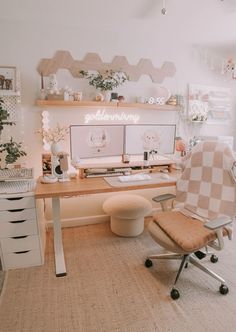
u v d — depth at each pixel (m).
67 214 2.78
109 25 2.39
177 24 2.34
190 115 3.02
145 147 2.68
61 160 2.19
